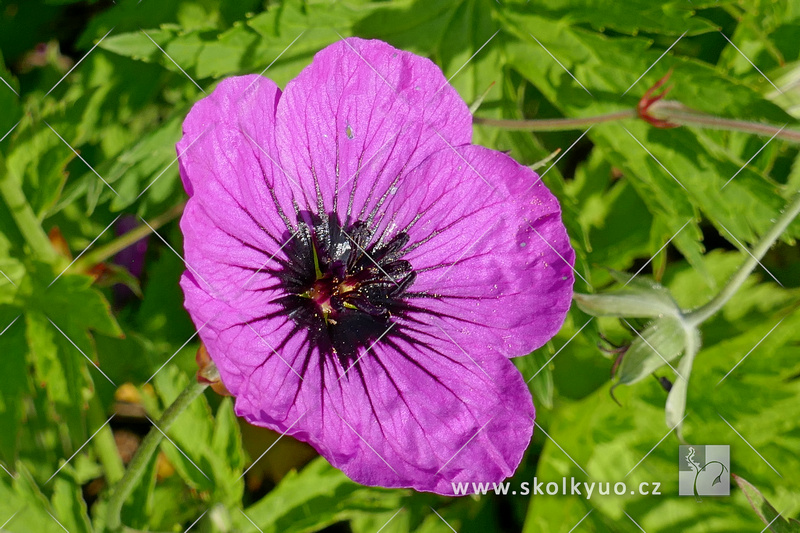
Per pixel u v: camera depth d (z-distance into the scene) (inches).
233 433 7.9
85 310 7.5
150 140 7.8
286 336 7.2
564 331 8.8
